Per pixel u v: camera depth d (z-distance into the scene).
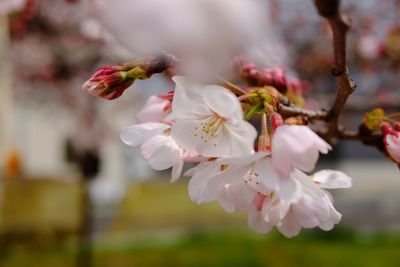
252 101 1.26
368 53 5.36
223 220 13.23
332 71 1.46
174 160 1.33
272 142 1.14
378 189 18.91
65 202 11.73
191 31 0.73
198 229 12.04
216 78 1.18
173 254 9.23
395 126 1.53
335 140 1.69
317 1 1.39
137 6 0.73
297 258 8.66
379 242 9.92
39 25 6.79
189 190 1.26
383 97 3.46
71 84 9.09
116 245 10.14
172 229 12.21
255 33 0.77
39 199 11.70
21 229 10.61
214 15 0.74
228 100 1.11
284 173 1.13
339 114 1.60
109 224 12.87
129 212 14.44
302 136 1.12
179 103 1.21
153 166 1.33
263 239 10.17
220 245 9.83
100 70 1.19
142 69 1.16
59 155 16.73
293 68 5.82
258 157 1.14
